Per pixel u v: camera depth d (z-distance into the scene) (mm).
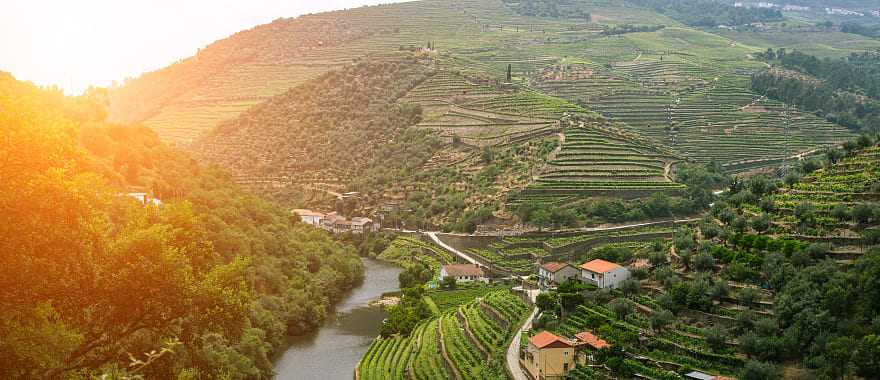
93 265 70625
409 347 178625
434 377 152375
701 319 142875
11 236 62125
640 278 171125
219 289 76938
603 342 140125
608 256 197375
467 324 181875
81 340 69938
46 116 73875
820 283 133000
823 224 161000
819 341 119250
